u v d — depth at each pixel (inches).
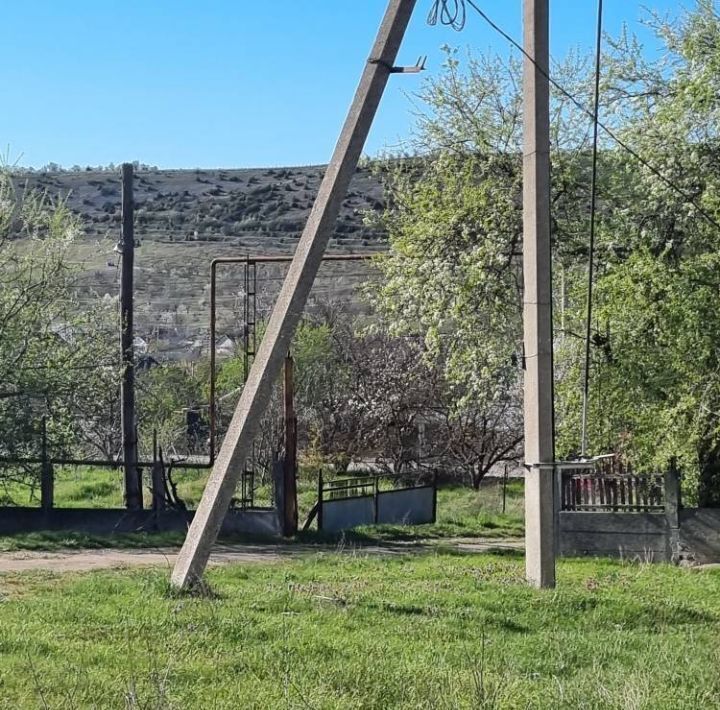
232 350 1625.2
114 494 1138.0
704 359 680.4
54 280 851.4
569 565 628.1
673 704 272.2
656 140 732.7
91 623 360.2
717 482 731.4
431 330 864.9
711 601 486.6
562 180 846.5
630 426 716.0
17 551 673.6
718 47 693.3
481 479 1317.7
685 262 687.7
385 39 421.1
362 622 386.9
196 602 404.5
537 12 475.2
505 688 279.4
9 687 266.8
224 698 263.1
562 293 799.1
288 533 820.0
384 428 1360.7
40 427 824.3
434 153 887.1
